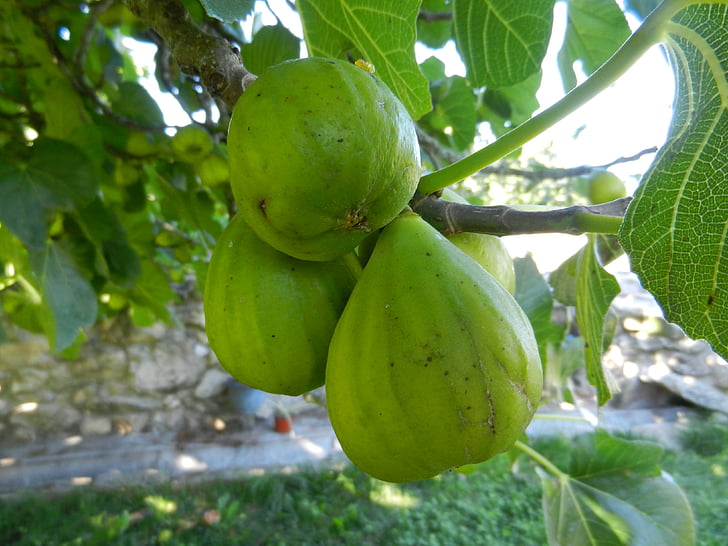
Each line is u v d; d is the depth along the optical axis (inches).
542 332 10.4
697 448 32.7
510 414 3.8
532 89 13.3
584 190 15.8
